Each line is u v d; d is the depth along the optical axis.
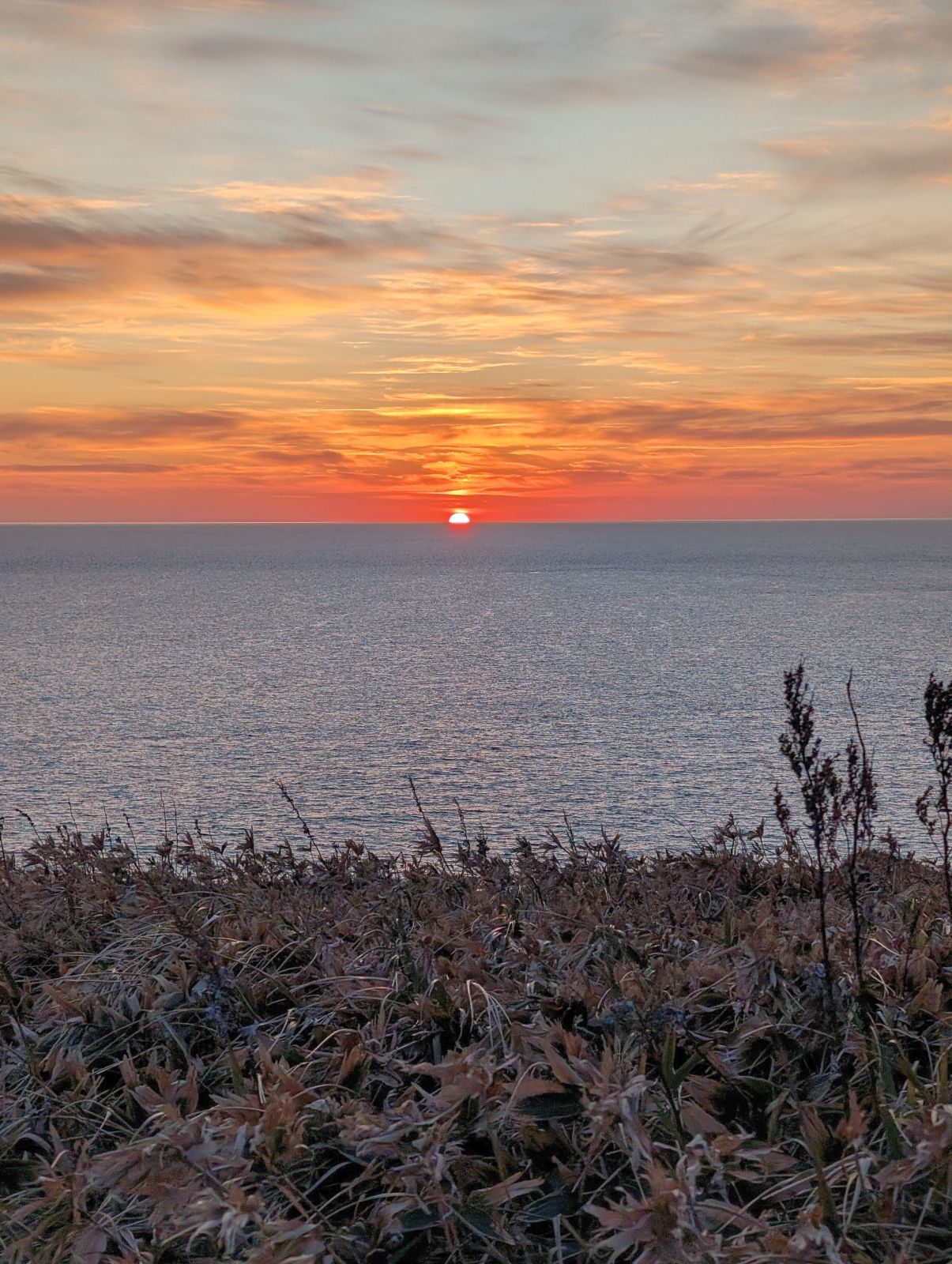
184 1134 2.46
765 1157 2.43
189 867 5.81
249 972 3.92
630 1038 2.99
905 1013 3.16
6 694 71.44
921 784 33.62
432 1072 2.70
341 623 129.12
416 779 42.41
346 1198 2.68
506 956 3.79
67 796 39.66
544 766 44.97
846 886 4.62
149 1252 2.42
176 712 63.03
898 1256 2.07
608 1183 2.58
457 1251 2.46
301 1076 3.05
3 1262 2.47
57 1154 2.76
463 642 105.75
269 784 41.97
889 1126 2.47
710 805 36.19
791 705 3.31
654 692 69.19
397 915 4.57
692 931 4.23
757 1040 3.08
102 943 4.60
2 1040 3.62
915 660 83.06
